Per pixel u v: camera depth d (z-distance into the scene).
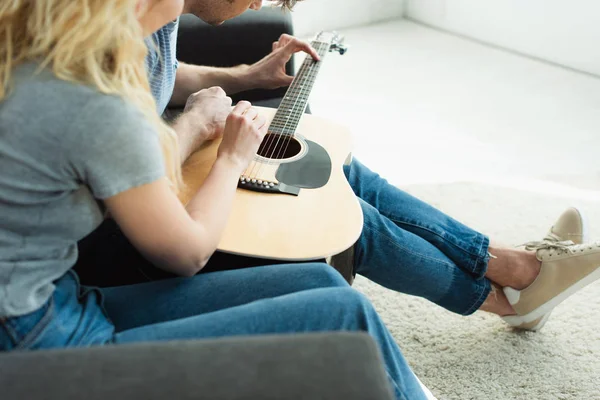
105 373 0.68
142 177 0.83
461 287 1.42
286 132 1.44
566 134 2.45
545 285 1.45
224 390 0.66
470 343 1.57
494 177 2.19
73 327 0.90
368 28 3.47
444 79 2.91
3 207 0.83
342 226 1.19
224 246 1.12
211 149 1.38
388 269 1.36
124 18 0.82
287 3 1.76
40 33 0.79
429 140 2.45
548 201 2.05
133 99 0.83
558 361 1.51
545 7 2.90
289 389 0.66
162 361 0.70
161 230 0.89
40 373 0.68
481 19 3.21
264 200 1.24
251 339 0.73
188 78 1.62
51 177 0.81
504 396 1.44
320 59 1.71
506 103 2.69
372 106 2.70
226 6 1.36
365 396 0.66
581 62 2.88
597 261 1.40
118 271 1.22
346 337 0.73
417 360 1.53
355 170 1.47
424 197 2.08
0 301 0.83
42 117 0.79
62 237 0.87
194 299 1.04
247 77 1.66
